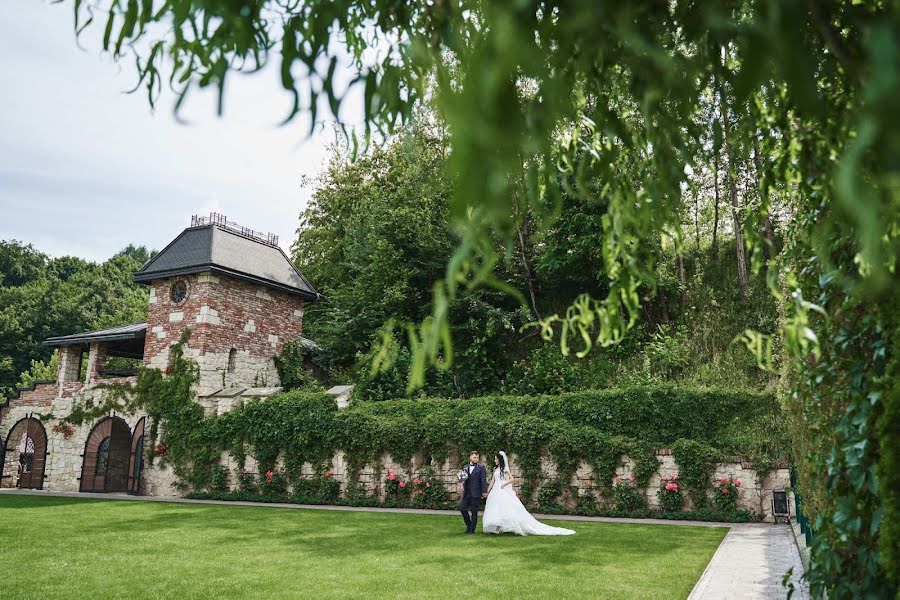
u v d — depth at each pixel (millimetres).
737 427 14906
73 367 22250
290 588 6570
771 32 735
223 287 20141
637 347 19141
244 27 1158
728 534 11078
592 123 1950
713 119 1620
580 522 13133
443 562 8133
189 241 20562
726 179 18047
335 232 29766
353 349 23094
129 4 1181
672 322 20250
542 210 1047
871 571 2684
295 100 1117
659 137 1496
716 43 1189
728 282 21031
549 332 1805
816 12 992
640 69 1178
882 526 2369
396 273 21656
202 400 19156
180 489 18922
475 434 16109
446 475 16422
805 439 4723
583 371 18578
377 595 6250
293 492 17688
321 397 18000
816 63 1306
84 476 20594
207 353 19438
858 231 1401
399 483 16594
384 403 17578
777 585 6469
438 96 773
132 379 20266
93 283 51500
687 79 1148
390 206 23375
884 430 2389
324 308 28922
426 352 835
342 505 16906
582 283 21156
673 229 1824
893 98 528
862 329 2854
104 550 9031
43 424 21844
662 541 10109
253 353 21031
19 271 55281
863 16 1154
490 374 19812
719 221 23984
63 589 6492
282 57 1118
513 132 749
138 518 13016
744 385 16750
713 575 7141
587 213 19172
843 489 3107
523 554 8781
